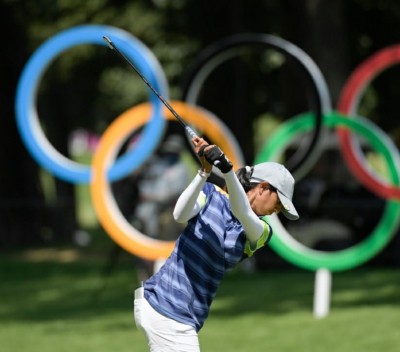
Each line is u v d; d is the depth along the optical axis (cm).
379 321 3722
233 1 6969
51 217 7969
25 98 4331
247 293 4747
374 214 5328
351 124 4084
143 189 4775
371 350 3284
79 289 5256
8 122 7656
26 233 7719
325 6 5944
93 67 8481
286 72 6425
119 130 4197
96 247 7612
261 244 2000
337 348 3341
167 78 7906
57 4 7431
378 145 4078
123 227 4150
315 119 4012
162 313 1956
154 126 4172
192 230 1967
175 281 1962
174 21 7706
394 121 7725
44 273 5972
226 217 1975
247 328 3791
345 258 4012
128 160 4188
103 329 3925
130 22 7762
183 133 4091
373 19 7344
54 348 3547
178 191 4750
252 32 7375
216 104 7419
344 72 5944
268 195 1983
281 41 4078
